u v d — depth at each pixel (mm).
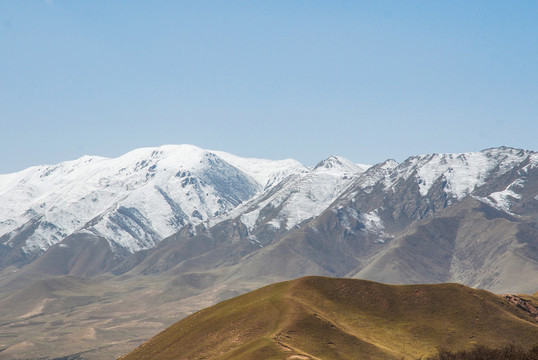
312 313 170125
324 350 155250
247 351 152625
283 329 162500
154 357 175250
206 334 174875
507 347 156125
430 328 174375
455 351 163000
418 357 158875
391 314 180250
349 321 174125
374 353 156375
